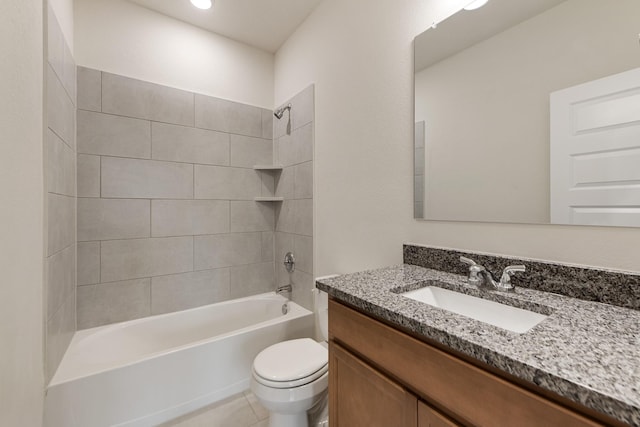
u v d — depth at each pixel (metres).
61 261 1.43
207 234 2.24
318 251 2.00
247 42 2.41
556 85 0.89
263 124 2.51
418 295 0.99
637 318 0.67
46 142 1.19
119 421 1.40
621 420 0.38
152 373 1.50
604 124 0.80
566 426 0.45
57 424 1.25
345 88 1.71
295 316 2.02
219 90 2.30
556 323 0.64
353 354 0.88
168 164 2.08
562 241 0.88
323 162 1.92
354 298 0.85
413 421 0.68
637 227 0.75
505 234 1.01
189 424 1.51
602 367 0.46
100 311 1.85
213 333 2.18
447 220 1.19
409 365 0.70
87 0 1.80
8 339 0.73
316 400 1.27
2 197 0.71
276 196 2.52
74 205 1.72
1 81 0.72
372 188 1.54
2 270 0.69
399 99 1.38
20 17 0.88
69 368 1.39
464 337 0.57
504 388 0.52
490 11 1.05
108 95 1.86
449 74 1.17
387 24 1.44
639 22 0.74
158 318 2.00
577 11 0.84
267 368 1.29
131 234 1.95
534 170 0.94
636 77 0.74
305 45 2.11
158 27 2.04
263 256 2.50
